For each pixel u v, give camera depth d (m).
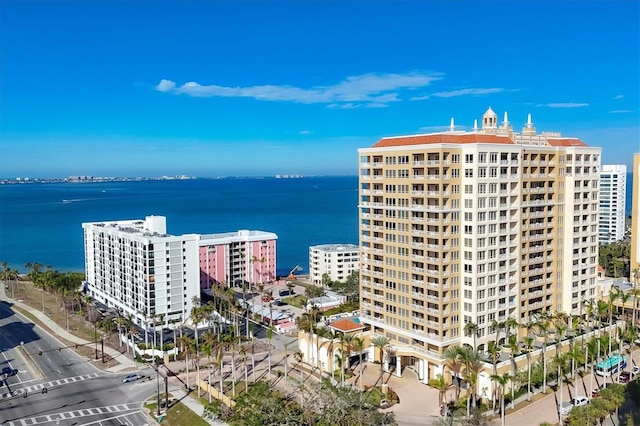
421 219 146.75
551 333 153.50
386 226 158.38
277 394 136.12
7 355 179.50
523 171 155.25
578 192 168.12
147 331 196.00
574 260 169.50
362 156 165.62
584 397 127.00
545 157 161.62
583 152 168.38
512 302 155.50
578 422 108.81
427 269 146.50
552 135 176.38
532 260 160.38
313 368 159.62
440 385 126.12
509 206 151.88
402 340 154.25
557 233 166.50
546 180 161.88
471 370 125.56
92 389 148.88
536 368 140.25
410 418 124.31
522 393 134.50
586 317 168.25
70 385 152.12
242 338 192.75
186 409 133.00
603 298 189.38
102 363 170.00
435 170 142.88
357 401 119.75
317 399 125.56
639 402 120.38
